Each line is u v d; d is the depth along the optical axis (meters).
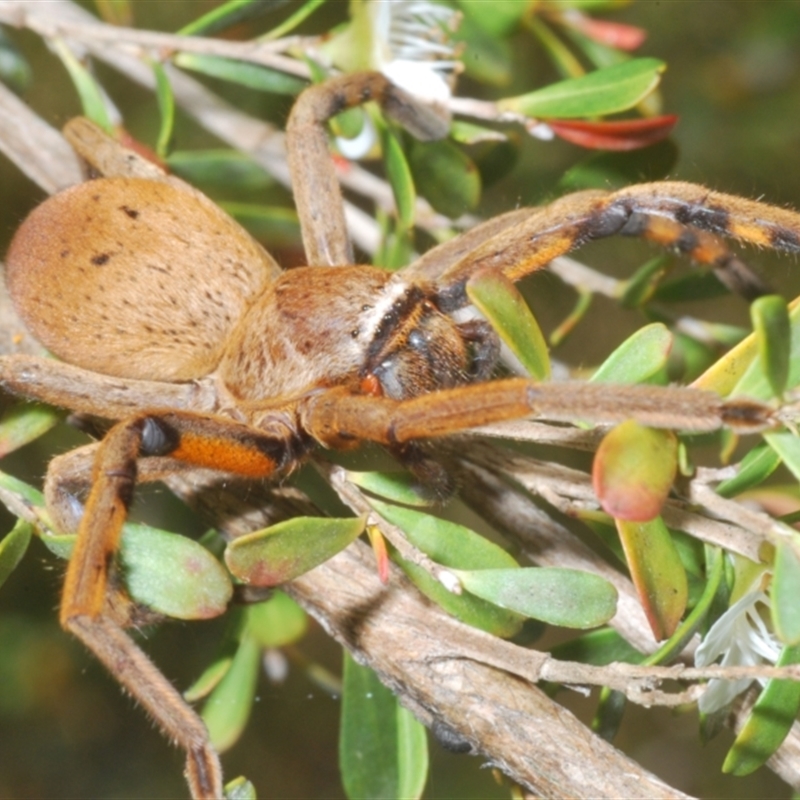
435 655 0.18
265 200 0.22
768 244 0.19
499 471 0.19
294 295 0.20
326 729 0.24
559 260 0.20
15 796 0.23
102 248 0.20
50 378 0.19
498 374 0.20
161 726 0.18
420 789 0.19
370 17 0.20
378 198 0.21
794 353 0.18
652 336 0.18
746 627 0.18
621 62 0.19
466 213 0.20
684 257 0.20
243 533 0.19
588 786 0.18
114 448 0.19
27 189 0.22
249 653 0.20
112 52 0.21
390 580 0.18
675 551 0.18
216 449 0.19
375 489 0.18
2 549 0.18
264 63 0.20
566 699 0.24
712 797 0.24
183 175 0.21
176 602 0.18
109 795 0.23
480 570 0.18
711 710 0.18
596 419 0.18
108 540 0.18
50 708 0.23
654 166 0.20
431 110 0.20
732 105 0.24
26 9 0.20
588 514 0.18
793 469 0.18
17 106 0.20
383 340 0.19
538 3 0.19
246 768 0.24
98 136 0.20
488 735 0.18
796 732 0.18
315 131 0.20
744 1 0.23
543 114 0.19
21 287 0.20
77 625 0.18
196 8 0.23
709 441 0.19
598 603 0.18
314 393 0.19
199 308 0.20
